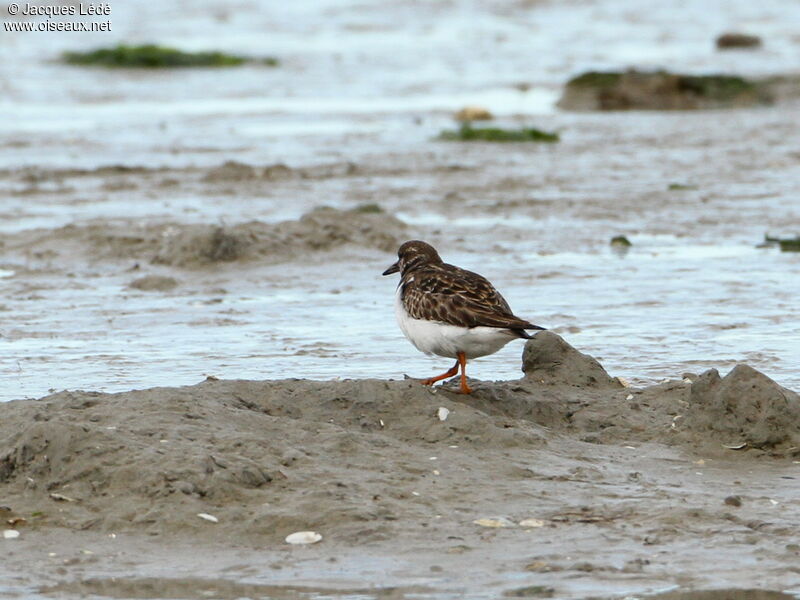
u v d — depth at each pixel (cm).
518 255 1981
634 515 899
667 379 1283
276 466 951
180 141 3278
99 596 791
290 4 6700
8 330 1548
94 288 1791
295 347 1448
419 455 998
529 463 998
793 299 1661
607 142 3269
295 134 3431
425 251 1232
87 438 959
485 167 2873
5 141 3250
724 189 2550
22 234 2117
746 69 4628
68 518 895
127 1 6612
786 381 1274
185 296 1738
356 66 4928
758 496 939
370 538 859
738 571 806
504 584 793
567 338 1473
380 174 2794
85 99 4091
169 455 944
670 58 5031
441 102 4119
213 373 1337
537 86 4462
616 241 2050
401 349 1434
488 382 1202
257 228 2045
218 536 869
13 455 952
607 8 6506
